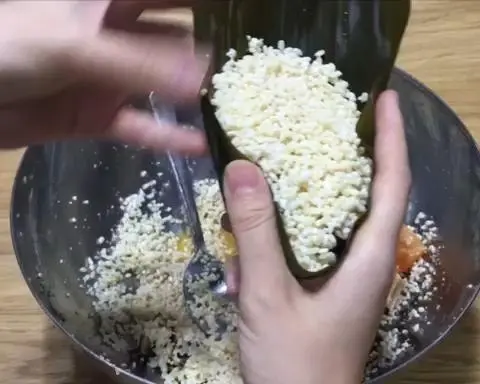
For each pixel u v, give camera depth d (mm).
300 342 350
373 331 373
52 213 472
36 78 398
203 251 473
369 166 383
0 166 517
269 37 404
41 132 452
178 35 392
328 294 361
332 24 390
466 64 536
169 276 473
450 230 467
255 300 350
